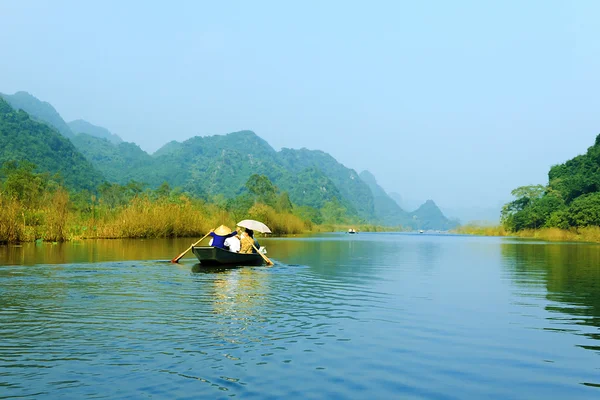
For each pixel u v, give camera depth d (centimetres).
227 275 1290
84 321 695
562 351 580
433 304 886
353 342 604
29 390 429
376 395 434
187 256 1822
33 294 924
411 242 4575
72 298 884
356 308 832
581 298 977
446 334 654
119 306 812
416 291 1055
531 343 613
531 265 1816
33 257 1672
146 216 3312
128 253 1919
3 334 618
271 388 444
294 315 760
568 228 5919
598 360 546
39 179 5203
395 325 702
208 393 429
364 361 528
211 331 645
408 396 434
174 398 416
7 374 469
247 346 575
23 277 1163
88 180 15675
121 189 8712
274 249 2717
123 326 666
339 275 1359
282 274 1352
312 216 12862
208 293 965
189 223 3578
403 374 491
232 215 5038
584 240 5225
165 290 996
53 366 493
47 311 764
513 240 5462
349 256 2205
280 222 5756
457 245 3856
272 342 596
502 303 908
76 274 1234
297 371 491
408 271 1524
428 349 580
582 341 625
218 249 1498
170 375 471
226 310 791
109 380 456
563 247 3481
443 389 452
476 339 630
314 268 1563
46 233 2598
